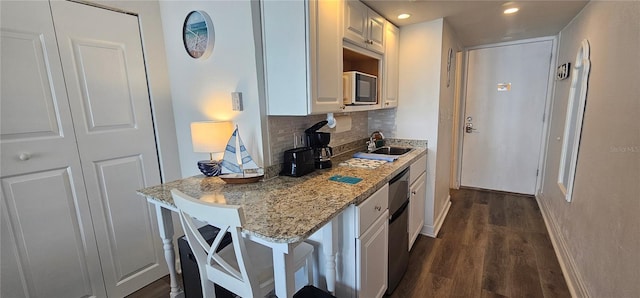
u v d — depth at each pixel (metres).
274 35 1.59
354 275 1.45
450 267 2.21
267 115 1.70
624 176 1.35
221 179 1.75
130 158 1.90
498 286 1.98
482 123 3.93
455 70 3.27
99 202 1.77
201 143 1.71
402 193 2.02
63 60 1.58
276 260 1.08
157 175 2.04
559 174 2.57
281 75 1.61
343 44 1.82
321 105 1.64
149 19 1.91
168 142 2.08
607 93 1.63
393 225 1.87
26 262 1.50
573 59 2.50
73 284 1.69
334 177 1.73
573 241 2.06
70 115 1.62
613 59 1.58
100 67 1.72
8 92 1.40
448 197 3.47
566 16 2.46
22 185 1.47
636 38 1.32
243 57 1.65
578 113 2.10
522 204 3.48
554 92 3.24
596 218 1.66
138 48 1.88
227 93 1.77
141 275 2.01
